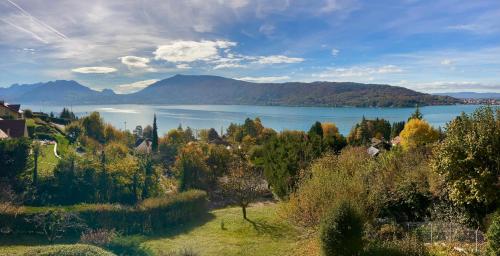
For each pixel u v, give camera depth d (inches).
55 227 1106.1
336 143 2015.3
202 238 1142.3
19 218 1123.3
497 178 800.3
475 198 835.4
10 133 2615.7
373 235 821.9
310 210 906.1
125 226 1221.1
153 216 1267.2
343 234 716.0
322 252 747.4
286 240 1083.9
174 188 1919.3
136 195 1637.6
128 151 2723.9
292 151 1489.9
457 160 834.8
